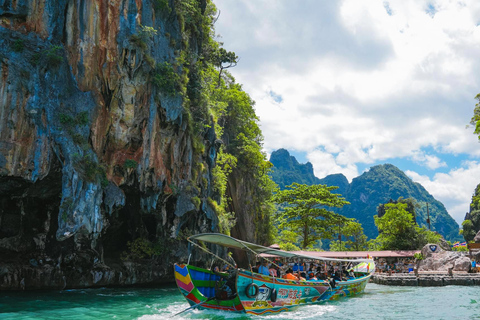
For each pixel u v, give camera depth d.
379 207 103.12
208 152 37.97
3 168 19.94
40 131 21.20
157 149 27.83
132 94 25.95
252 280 15.66
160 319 14.44
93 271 24.98
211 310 16.22
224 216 40.50
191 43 36.41
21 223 23.06
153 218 29.66
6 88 20.44
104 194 24.27
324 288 20.61
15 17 22.02
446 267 39.25
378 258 47.31
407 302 21.00
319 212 54.69
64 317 14.00
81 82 24.31
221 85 63.12
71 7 24.39
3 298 18.48
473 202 105.81
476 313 17.38
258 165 63.91
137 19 26.56
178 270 15.69
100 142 24.73
